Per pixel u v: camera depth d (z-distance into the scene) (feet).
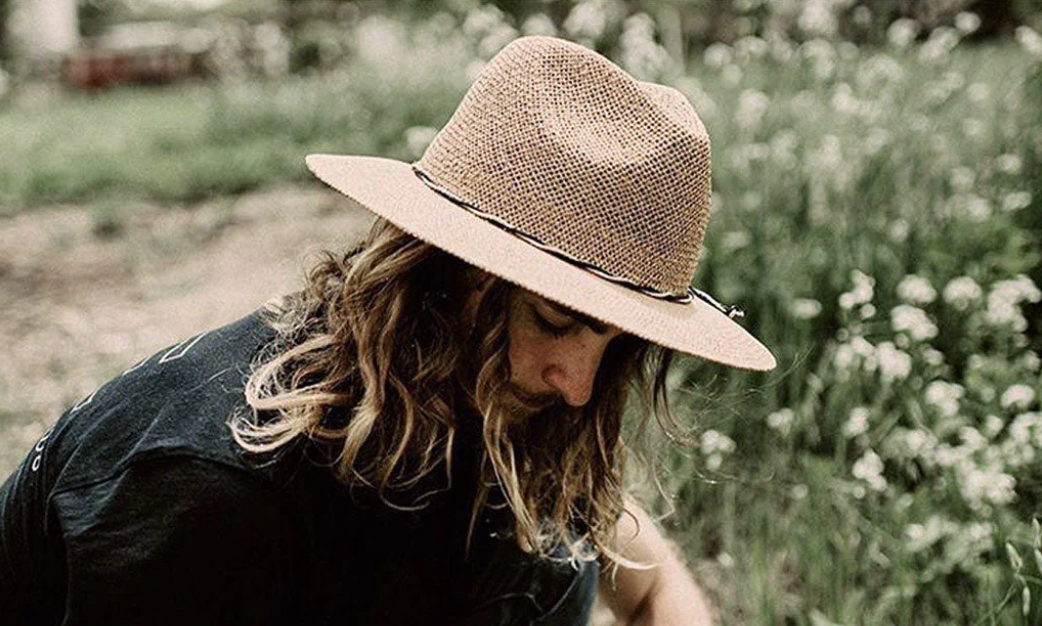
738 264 10.48
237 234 18.71
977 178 13.26
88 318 14.94
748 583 7.78
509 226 3.64
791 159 13.42
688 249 3.85
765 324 9.62
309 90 28.25
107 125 34.06
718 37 35.14
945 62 17.20
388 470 3.85
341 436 3.81
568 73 3.74
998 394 8.82
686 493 8.76
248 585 3.85
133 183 23.24
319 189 21.61
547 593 4.98
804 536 7.88
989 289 10.02
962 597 7.34
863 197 12.23
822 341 9.99
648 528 5.79
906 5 28.73
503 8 43.11
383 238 3.77
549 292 3.41
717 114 16.43
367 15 51.57
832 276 10.30
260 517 3.75
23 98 55.88
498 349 3.77
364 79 27.12
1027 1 32.40
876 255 10.53
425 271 3.80
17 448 10.78
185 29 79.36
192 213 20.81
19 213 21.90
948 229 11.08
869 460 7.73
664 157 3.70
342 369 3.87
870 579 7.77
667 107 3.92
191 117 30.99
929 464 8.05
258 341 4.03
